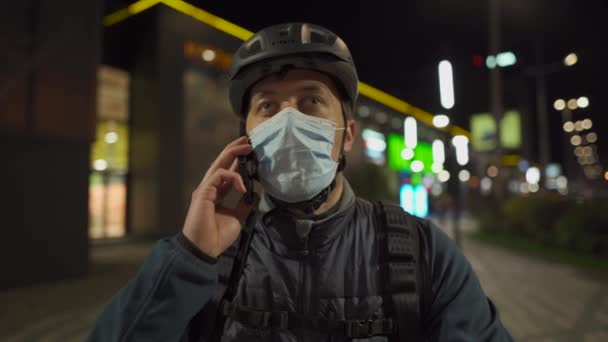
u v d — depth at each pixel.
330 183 1.08
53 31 7.64
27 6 7.23
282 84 1.08
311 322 0.94
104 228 15.18
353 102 1.18
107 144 15.48
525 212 13.29
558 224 11.20
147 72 15.45
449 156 10.55
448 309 0.97
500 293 6.32
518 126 24.75
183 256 0.92
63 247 8.02
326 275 1.00
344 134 1.12
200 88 16.11
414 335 0.94
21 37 7.16
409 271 0.99
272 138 1.03
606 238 9.58
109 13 15.30
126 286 0.99
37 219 7.61
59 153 8.00
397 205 1.16
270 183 1.04
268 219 1.09
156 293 0.90
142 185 15.49
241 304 0.99
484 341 0.94
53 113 7.68
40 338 4.65
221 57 16.62
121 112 15.91
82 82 8.17
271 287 1.00
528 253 10.74
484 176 22.52
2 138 7.10
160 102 15.05
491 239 13.96
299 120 1.02
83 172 8.41
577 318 4.94
